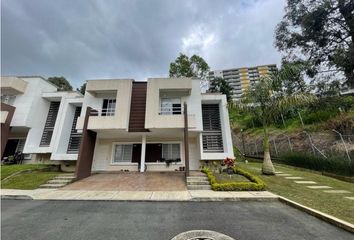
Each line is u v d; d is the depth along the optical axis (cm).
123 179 1086
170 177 1128
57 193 819
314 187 860
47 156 1526
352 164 1002
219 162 1316
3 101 1562
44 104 1667
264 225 457
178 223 476
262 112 1152
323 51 1573
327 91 1492
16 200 730
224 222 480
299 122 1733
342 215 496
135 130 1296
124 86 1339
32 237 406
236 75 7606
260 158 1889
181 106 1377
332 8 1416
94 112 1326
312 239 383
